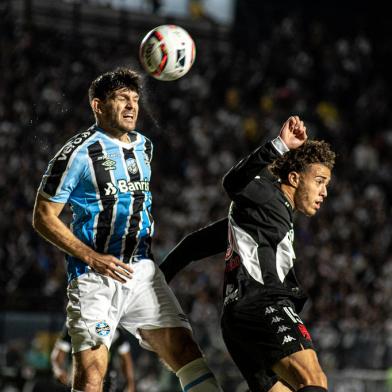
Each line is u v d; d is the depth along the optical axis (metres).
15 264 49.88
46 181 17.38
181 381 18.41
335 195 70.06
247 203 17.95
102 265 17.08
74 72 70.31
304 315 51.84
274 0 94.44
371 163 78.50
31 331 40.06
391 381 43.47
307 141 18.53
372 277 60.00
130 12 80.81
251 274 17.61
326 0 97.31
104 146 17.75
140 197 18.09
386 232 67.88
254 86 84.94
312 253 58.69
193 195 64.31
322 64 90.88
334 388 42.28
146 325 18.41
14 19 72.00
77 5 75.25
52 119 64.12
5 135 60.00
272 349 17.05
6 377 37.81
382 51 96.19
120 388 29.86
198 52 85.12
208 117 75.31
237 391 40.94
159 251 54.03
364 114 87.44
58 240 17.17
